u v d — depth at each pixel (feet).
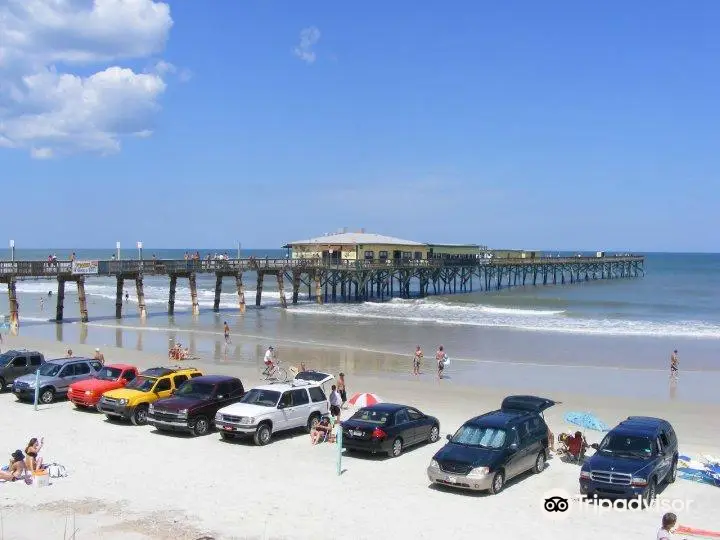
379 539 41.52
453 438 53.21
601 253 428.56
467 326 173.68
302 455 59.82
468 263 293.02
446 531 42.88
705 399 90.48
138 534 41.47
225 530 42.47
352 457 59.41
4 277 151.23
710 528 43.88
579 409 82.64
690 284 365.61
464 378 105.81
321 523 43.93
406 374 109.60
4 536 41.11
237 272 204.44
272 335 155.12
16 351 90.02
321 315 198.18
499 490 50.34
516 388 96.63
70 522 43.34
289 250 265.54
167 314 198.18
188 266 193.36
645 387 99.50
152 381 72.69
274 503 47.50
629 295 286.46
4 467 54.08
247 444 63.31
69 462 56.49
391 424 59.77
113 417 72.13
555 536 42.32
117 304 183.21
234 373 105.29
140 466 55.72
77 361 84.23
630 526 44.09
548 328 169.48
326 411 69.87
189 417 64.90
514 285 341.62
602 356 128.98
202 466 56.03
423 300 249.75
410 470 55.62
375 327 170.91
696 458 60.08
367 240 250.98
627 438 50.26
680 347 140.87
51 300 254.68
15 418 71.87
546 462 58.08
